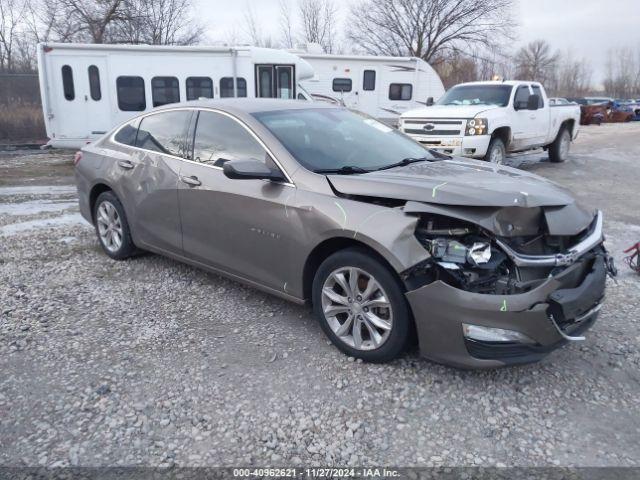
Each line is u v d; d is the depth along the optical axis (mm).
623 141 19234
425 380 3328
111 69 13445
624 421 2984
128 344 3758
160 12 29234
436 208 3176
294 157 3850
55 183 10695
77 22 26078
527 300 2986
